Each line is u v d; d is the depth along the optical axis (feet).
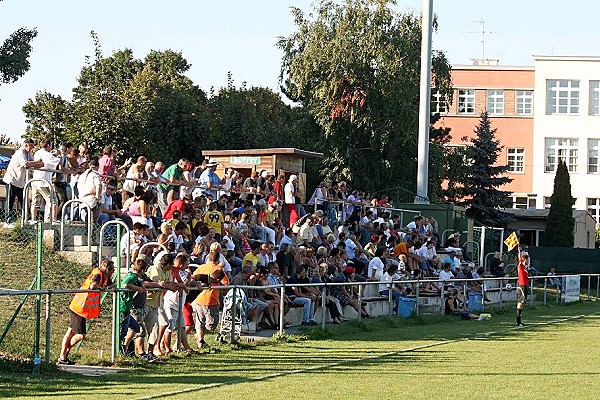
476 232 155.43
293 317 79.20
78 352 58.70
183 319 61.36
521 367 60.13
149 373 53.06
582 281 175.63
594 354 68.59
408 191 155.53
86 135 132.67
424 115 140.97
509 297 127.03
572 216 221.66
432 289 100.01
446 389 49.44
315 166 165.07
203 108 159.63
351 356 63.46
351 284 80.43
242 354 62.69
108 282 56.29
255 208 95.40
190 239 80.43
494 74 283.79
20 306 58.95
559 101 279.69
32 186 78.02
